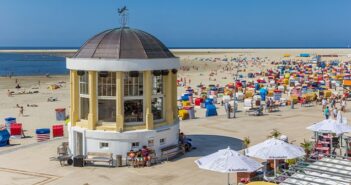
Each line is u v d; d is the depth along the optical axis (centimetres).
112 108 2328
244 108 4138
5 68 13275
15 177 2052
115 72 2270
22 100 5581
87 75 2345
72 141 2377
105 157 2247
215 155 1588
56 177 2048
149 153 2242
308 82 6412
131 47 2314
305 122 3375
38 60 18462
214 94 5353
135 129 2316
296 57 17025
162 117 2462
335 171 1558
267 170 1878
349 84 5719
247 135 2917
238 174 1830
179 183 1930
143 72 2303
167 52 2448
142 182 1956
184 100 4831
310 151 2072
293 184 1440
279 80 6975
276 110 4062
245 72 10162
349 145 2275
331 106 4094
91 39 2438
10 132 3175
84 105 2403
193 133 3017
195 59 16662
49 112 4497
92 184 1938
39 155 2478
